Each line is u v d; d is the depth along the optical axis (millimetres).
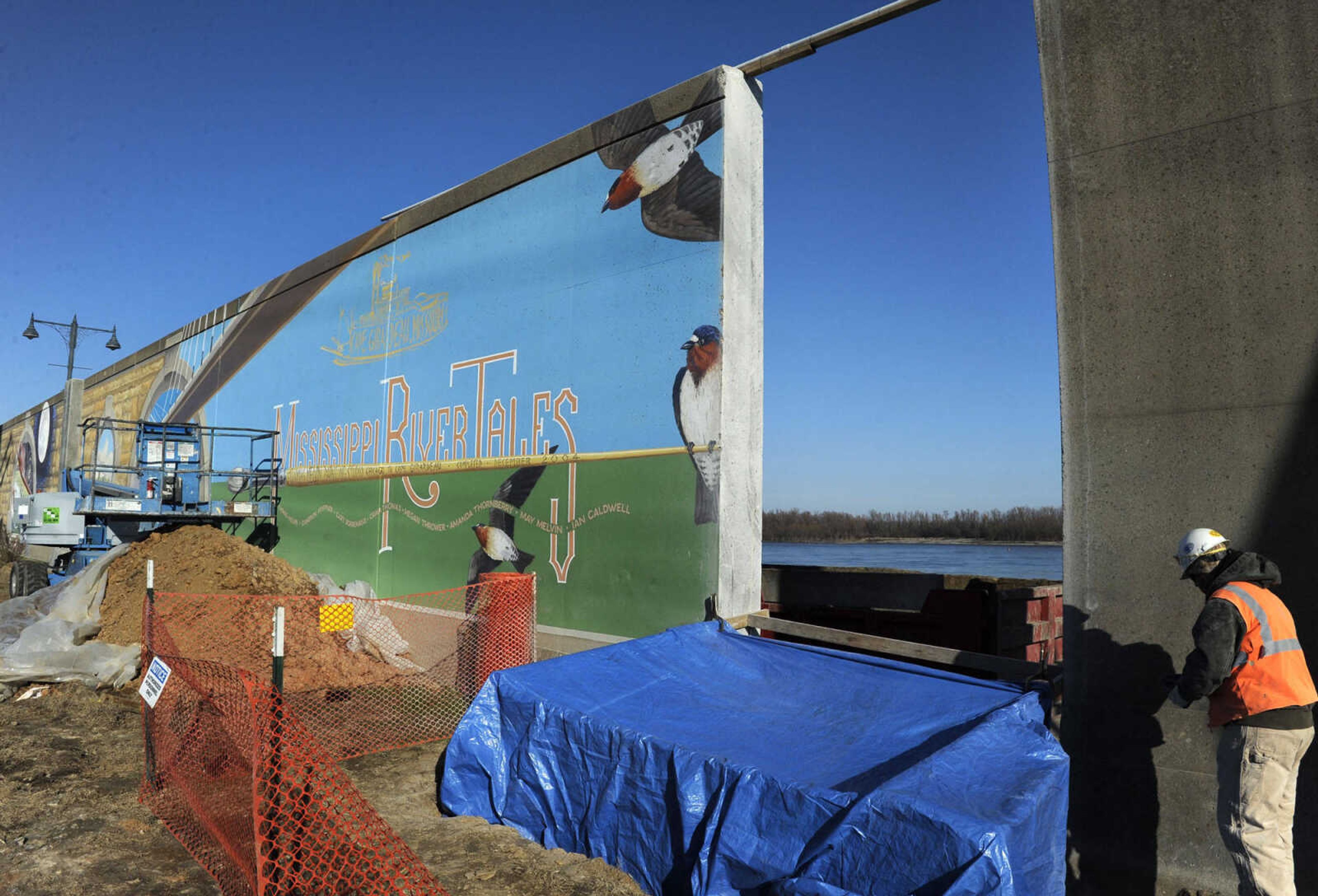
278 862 3705
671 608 7270
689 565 7160
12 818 5008
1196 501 4672
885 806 3234
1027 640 8016
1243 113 4652
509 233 9445
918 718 4391
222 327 16344
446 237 10461
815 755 3959
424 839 4637
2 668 7906
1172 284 4812
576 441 8359
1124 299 4957
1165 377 4809
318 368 13047
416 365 10852
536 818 4707
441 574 10117
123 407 21297
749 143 7332
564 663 5297
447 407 10250
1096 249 5062
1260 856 3730
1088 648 4941
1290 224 4508
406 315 11109
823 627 6738
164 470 12617
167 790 5055
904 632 8008
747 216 7289
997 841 2992
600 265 8250
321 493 12719
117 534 12742
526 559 8836
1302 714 3732
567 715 4625
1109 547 4922
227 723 4434
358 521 11789
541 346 8883
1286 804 3750
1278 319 4512
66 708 7516
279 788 3859
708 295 7168
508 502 9156
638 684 5078
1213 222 4715
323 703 7680
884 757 3902
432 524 10336
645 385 7688
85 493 12227
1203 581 4094
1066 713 4988
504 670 5207
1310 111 4480
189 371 17594
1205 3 4773
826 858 3309
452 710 7633
